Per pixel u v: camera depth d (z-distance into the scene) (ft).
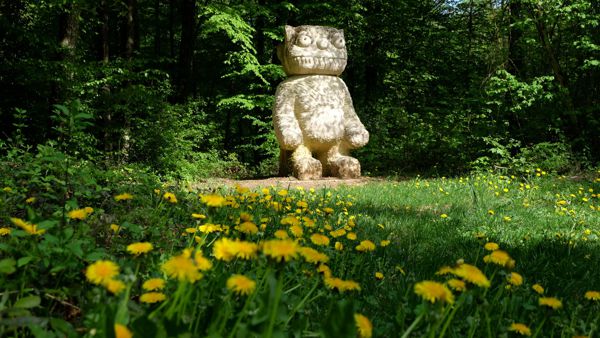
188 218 12.71
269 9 53.98
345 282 5.61
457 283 4.97
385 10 64.69
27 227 5.90
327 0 58.39
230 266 7.73
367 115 53.06
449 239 15.75
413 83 64.34
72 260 6.50
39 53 35.86
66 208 9.86
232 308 5.35
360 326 4.18
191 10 55.52
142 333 3.91
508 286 7.08
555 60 40.65
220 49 74.18
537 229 18.24
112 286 4.13
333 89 38.24
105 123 37.73
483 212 21.53
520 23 39.45
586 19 37.99
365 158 48.11
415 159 45.96
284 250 4.07
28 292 6.07
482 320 6.73
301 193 23.47
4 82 34.45
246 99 56.34
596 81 41.70
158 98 40.55
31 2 36.11
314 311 7.04
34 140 35.63
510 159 38.70
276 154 54.85
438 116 49.26
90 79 35.76
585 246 15.38
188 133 43.70
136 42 53.93
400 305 6.91
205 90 80.07
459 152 44.14
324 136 37.45
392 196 26.73
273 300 3.85
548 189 30.07
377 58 67.21
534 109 42.24
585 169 37.01
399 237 15.93
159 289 6.05
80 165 16.10
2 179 12.25
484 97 43.04
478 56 64.18
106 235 9.13
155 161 37.22
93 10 35.50
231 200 10.71
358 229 15.64
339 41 38.50
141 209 11.74
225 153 57.72
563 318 7.06
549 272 11.87
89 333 4.32
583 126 41.39
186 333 4.08
